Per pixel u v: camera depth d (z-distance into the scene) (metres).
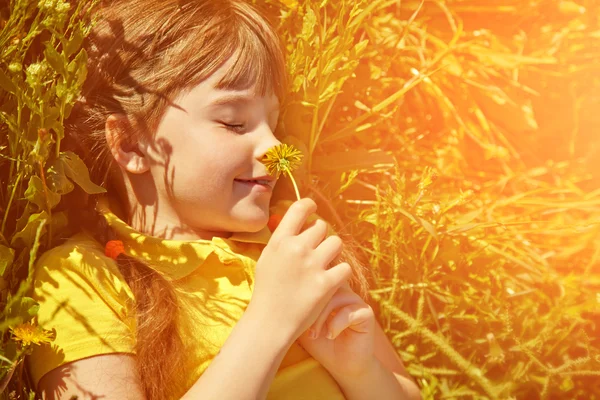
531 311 1.55
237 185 1.33
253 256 1.36
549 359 1.53
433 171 1.49
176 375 1.28
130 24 1.35
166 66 1.32
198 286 1.32
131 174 1.35
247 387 1.23
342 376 1.34
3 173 1.35
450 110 1.69
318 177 1.53
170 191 1.33
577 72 1.75
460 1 1.72
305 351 1.35
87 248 1.30
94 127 1.36
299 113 1.47
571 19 1.76
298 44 1.45
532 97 1.74
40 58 1.41
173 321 1.29
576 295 1.58
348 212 1.56
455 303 1.51
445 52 1.58
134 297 1.29
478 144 1.72
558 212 1.68
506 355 1.51
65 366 1.24
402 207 1.49
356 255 1.50
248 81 1.32
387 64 1.56
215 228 1.34
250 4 1.38
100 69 1.35
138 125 1.33
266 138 1.33
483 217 1.64
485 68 1.70
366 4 1.50
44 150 1.27
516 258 1.59
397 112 1.63
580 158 1.74
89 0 1.38
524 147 1.74
